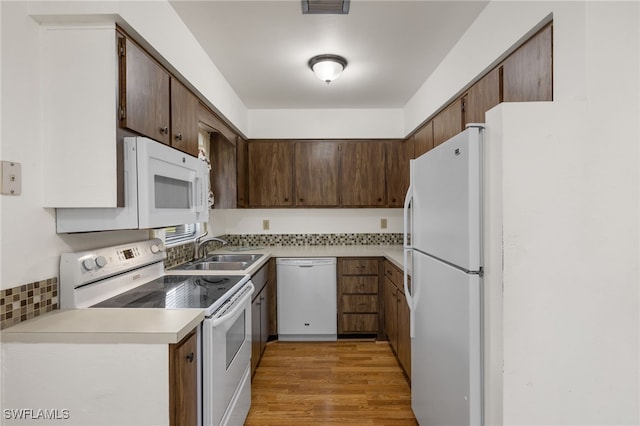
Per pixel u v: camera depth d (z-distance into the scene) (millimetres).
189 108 1977
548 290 1126
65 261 1352
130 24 1319
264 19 1867
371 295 3254
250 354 2098
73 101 1285
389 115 3582
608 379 1136
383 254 3219
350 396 2260
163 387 1112
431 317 1645
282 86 2908
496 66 1730
